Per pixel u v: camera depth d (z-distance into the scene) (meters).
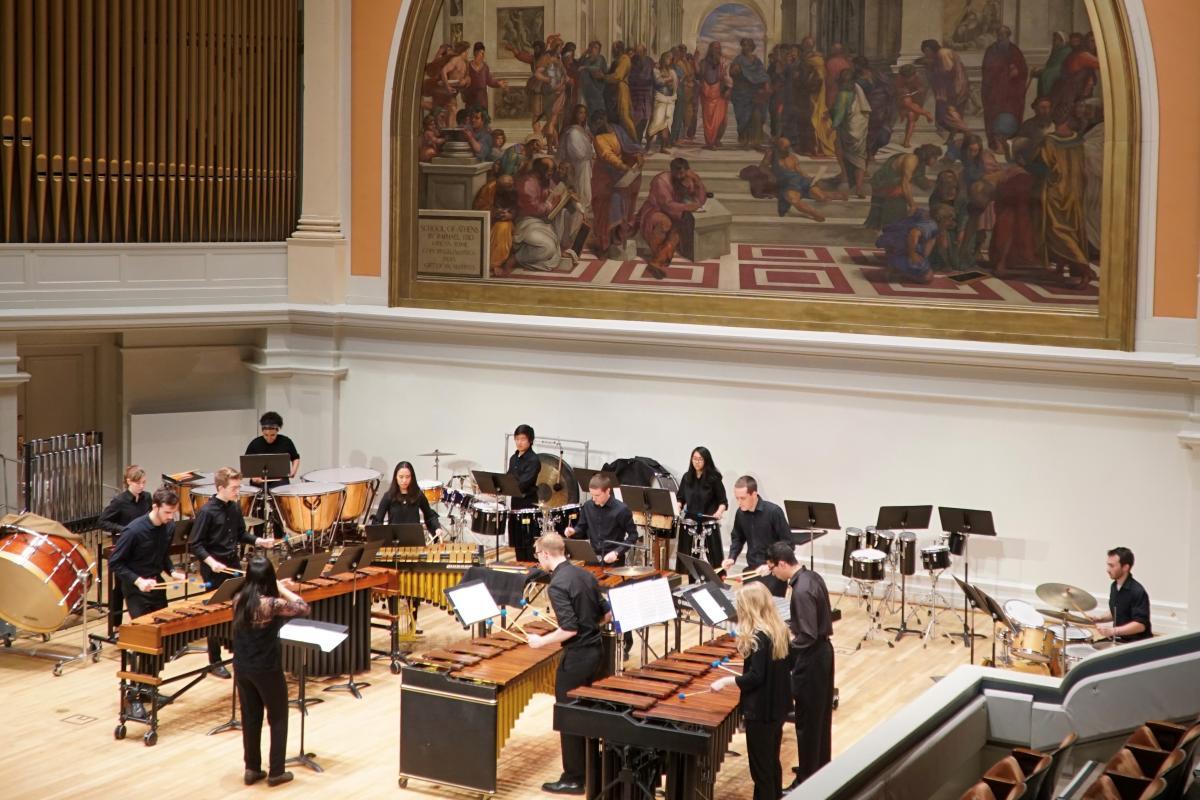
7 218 11.79
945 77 10.49
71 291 12.08
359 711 8.62
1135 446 10.05
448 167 12.60
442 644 9.99
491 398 12.51
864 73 10.77
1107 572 10.22
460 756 7.25
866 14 10.70
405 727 7.40
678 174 11.59
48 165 11.87
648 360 11.76
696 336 11.36
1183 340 9.90
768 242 11.31
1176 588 10.01
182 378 13.36
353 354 13.05
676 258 11.70
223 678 9.23
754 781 6.84
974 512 9.84
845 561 10.16
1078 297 10.23
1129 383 9.99
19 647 9.83
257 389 13.44
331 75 12.88
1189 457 9.84
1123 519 10.14
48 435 12.98
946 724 5.84
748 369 11.34
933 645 9.88
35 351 12.81
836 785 4.91
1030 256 10.37
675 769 6.52
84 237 12.22
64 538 9.57
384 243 12.95
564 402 12.16
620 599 7.15
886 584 11.09
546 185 12.20
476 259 12.59
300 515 10.80
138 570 8.88
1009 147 10.34
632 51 11.63
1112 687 6.03
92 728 8.30
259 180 13.01
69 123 11.87
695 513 10.79
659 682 6.93
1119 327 10.08
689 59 11.41
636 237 11.86
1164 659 6.00
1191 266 9.82
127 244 12.31
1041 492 10.40
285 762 7.61
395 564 9.34
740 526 9.35
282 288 13.23
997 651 9.67
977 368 10.49
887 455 10.91
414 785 7.49
